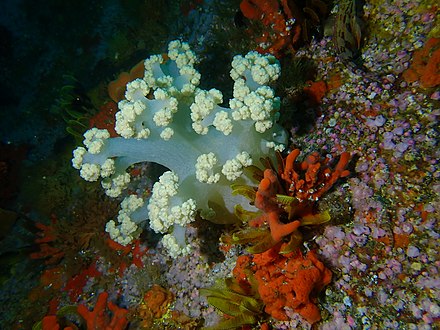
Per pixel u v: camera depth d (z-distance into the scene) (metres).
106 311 0.38
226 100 0.42
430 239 0.22
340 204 0.25
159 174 0.44
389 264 0.22
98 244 0.43
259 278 0.24
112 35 0.77
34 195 0.61
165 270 0.35
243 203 0.27
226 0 0.53
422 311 0.20
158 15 0.67
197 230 0.32
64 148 0.65
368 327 0.21
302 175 0.25
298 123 0.31
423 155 0.24
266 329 0.24
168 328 0.32
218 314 0.29
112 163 0.26
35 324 0.42
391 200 0.24
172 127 0.25
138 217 0.28
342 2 0.30
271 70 0.25
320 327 0.23
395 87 0.27
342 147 0.27
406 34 0.29
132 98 0.25
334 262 0.24
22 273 0.52
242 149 0.25
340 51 0.31
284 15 0.36
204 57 0.49
